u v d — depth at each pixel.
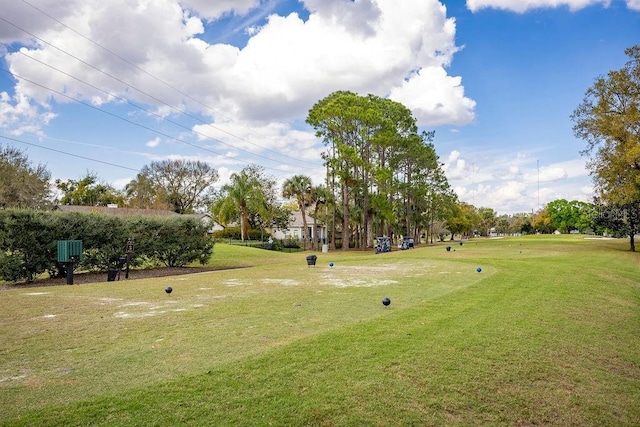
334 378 4.45
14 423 3.46
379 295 10.04
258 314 7.80
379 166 45.50
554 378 4.87
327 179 51.44
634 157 29.28
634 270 17.86
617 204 33.91
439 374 4.69
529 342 6.00
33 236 16.34
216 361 4.98
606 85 34.12
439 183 57.66
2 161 39.88
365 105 44.34
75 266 18.09
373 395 4.12
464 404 4.09
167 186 68.31
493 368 4.98
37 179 42.72
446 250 32.25
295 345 5.47
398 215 57.50
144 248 21.16
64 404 3.81
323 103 48.06
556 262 18.78
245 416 3.64
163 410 3.71
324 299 9.52
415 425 3.65
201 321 7.24
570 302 9.07
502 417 3.92
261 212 54.91
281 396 4.02
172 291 11.20
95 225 18.73
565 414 4.07
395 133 46.44
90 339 6.11
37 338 6.20
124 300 9.73
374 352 5.26
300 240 63.56
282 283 12.83
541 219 110.81
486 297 9.34
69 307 8.80
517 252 29.58
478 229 126.44
